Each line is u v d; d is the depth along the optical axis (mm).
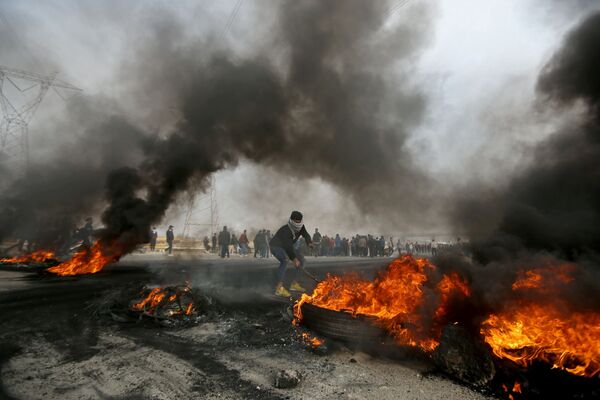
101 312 3668
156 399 1916
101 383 2109
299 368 2377
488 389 2027
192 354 2625
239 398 1934
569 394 1918
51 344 2795
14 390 1979
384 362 2508
